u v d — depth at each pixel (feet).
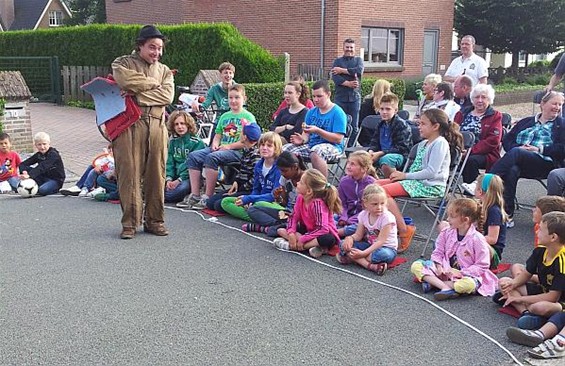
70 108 62.59
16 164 25.85
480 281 14.40
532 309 12.53
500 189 16.03
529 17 87.30
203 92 42.80
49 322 12.80
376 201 16.19
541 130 21.04
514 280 13.47
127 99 18.15
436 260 15.01
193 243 18.39
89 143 39.55
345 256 16.51
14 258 16.84
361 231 16.74
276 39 75.77
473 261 14.83
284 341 12.01
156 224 19.22
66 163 32.35
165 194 23.66
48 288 14.66
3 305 13.65
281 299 14.12
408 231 17.74
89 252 17.42
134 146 18.43
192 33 53.93
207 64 53.06
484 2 87.30
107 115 18.31
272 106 42.86
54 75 66.28
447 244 15.16
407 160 20.43
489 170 21.54
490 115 22.04
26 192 24.45
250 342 11.96
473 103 22.43
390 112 22.57
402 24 76.07
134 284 14.97
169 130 23.76
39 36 71.67
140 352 11.53
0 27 147.02
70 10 147.02
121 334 12.27
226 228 20.10
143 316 13.12
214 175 22.59
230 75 29.50
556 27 87.61
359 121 33.09
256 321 12.92
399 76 77.20
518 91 77.15
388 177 20.61
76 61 68.18
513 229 20.47
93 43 65.62
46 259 16.78
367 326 12.74
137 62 18.30
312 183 17.21
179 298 14.12
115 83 18.13
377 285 15.12
